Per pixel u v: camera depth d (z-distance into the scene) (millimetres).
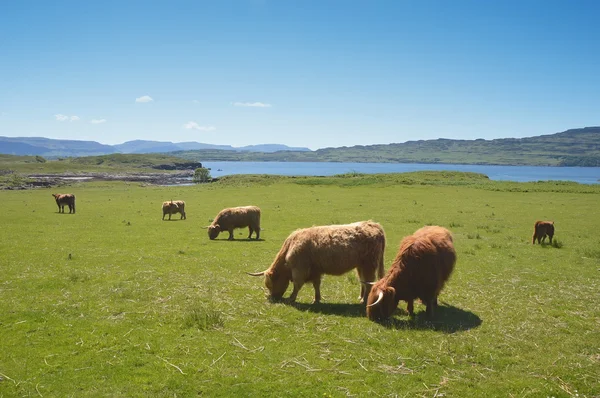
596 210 35312
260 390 7027
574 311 10922
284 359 8086
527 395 6883
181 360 8008
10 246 19766
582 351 8484
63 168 158000
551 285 13484
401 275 10031
